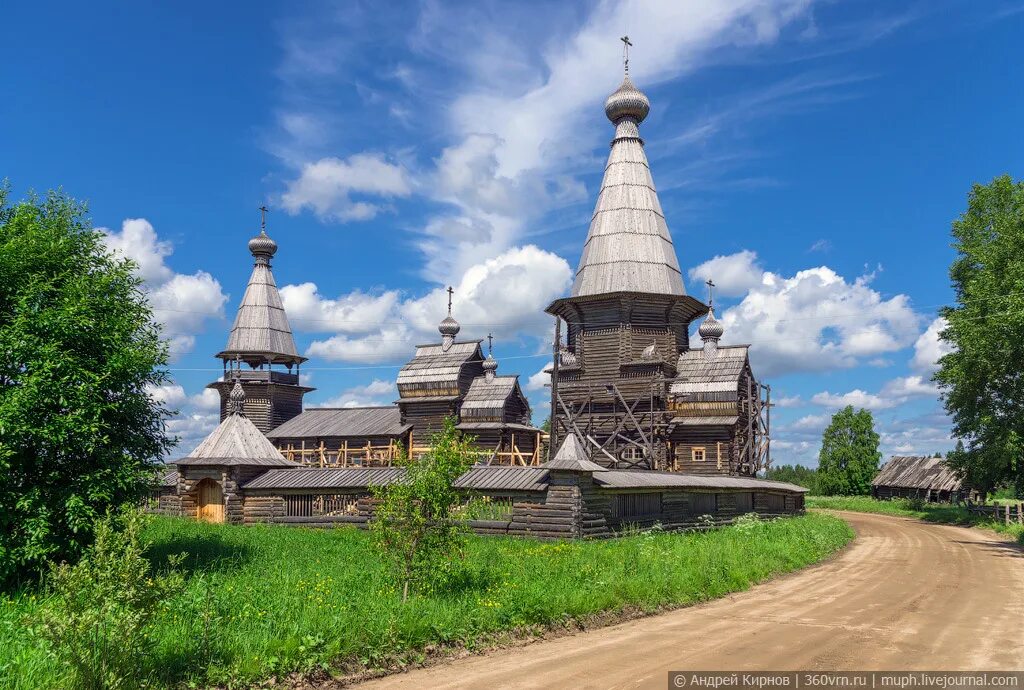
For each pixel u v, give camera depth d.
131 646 9.55
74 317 16.69
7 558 15.33
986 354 36.94
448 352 58.66
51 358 16.12
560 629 14.14
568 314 50.56
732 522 37.09
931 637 13.71
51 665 9.44
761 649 12.63
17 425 15.39
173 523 29.88
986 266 43.91
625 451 46.50
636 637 13.68
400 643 11.95
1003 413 42.78
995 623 15.17
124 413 17.92
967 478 51.97
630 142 51.47
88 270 18.56
